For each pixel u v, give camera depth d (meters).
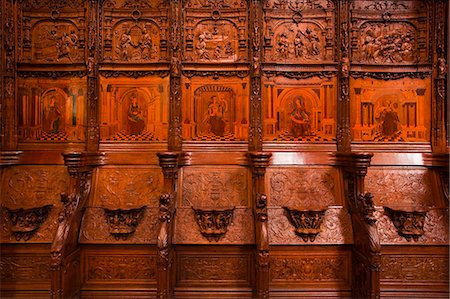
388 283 3.24
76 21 3.71
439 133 3.62
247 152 3.59
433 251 3.23
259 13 3.67
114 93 3.73
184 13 3.73
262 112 3.69
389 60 3.74
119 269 3.34
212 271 3.34
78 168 3.15
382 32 3.70
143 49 3.74
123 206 3.40
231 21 3.73
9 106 3.60
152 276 3.33
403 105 3.72
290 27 3.73
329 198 3.50
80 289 3.30
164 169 3.05
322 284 3.32
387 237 3.26
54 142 3.70
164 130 3.72
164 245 2.94
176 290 3.30
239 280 3.34
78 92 3.71
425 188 3.52
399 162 3.61
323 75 3.72
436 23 3.62
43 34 3.71
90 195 3.49
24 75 3.69
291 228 3.35
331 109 3.72
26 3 3.69
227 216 3.32
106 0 3.74
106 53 3.74
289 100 3.72
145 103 3.74
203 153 3.68
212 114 3.74
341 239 3.30
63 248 2.91
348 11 3.67
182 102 3.72
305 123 3.71
